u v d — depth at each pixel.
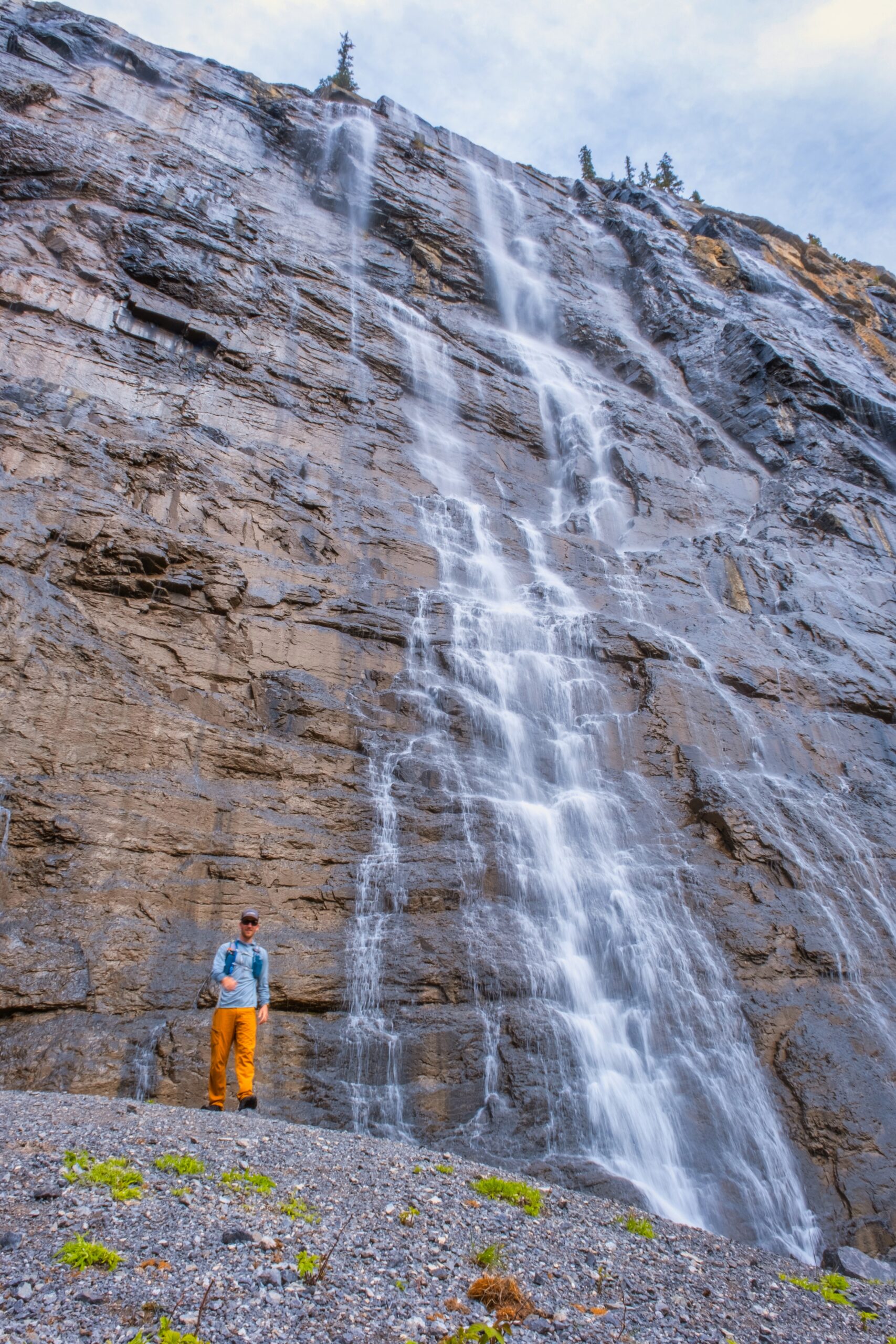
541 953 10.70
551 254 36.44
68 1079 7.89
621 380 31.55
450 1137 8.67
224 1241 4.38
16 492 12.88
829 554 23.25
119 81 28.83
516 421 26.33
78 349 18.25
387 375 24.48
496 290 32.69
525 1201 5.91
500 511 22.58
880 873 13.60
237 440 18.83
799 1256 8.34
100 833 9.70
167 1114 6.55
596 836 12.93
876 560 23.77
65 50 28.22
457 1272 4.59
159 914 9.52
